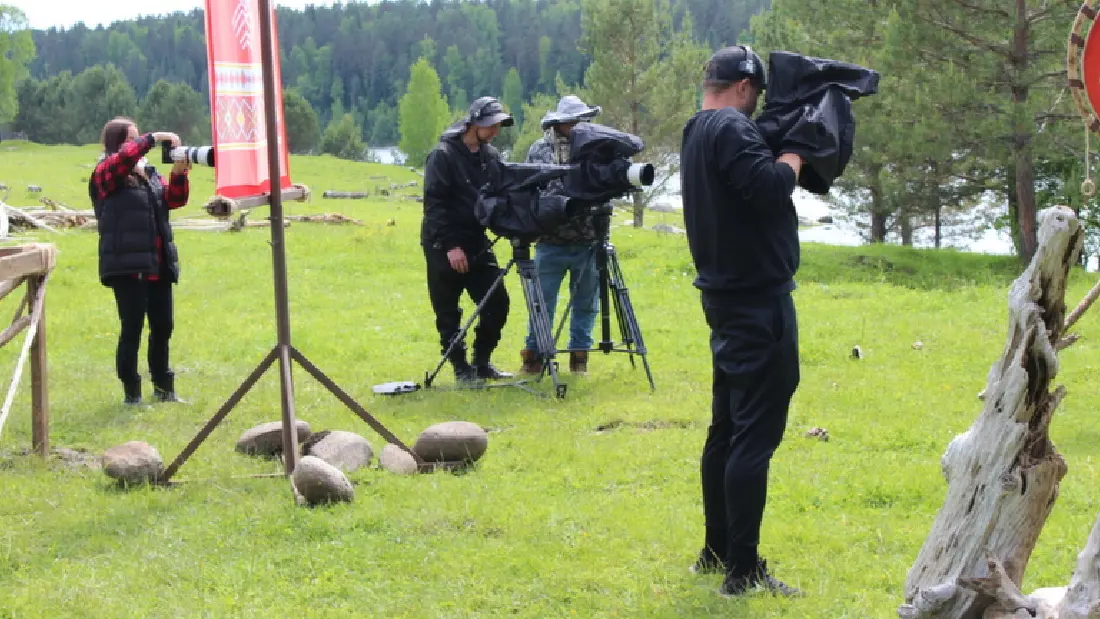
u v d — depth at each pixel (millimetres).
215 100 5906
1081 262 19312
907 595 3707
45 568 5281
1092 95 3941
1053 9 16453
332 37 174750
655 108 28297
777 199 4422
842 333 11875
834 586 4977
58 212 23016
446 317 9672
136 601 4867
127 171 8273
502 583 5102
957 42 17422
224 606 4816
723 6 126688
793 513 6086
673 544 5551
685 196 4781
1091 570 3248
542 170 8742
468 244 9500
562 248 9695
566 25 145375
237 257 18344
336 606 4855
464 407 8742
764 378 4719
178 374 9992
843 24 20562
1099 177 16953
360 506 6105
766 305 4680
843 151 4590
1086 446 7426
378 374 10070
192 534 5703
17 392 9016
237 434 7801
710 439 5078
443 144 9328
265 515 5953
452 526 5867
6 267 6496
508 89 126812
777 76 4719
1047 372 3445
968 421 8086
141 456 6551
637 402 8805
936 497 6289
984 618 3531
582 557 5410
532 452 7312
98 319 12617
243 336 11867
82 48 192000
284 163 6699
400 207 35469
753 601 4781
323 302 14305
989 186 20375
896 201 20844
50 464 7055
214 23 5875
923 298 14242
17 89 106812
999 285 15766
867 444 7566
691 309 13656
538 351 9570
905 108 17047
